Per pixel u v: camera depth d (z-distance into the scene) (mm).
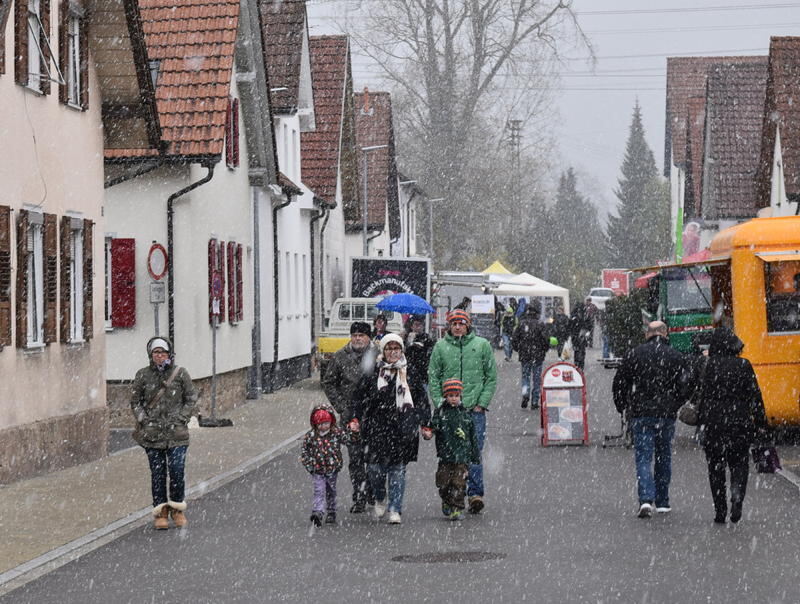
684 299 44125
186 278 42281
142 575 16984
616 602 14727
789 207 63250
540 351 45531
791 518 21250
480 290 100438
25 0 28094
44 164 29453
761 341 32969
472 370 22891
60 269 30344
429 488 25859
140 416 21141
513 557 17844
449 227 106875
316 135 72562
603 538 19375
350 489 26094
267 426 40062
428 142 100812
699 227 86375
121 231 41938
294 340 62250
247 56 49250
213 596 15492
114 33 32875
